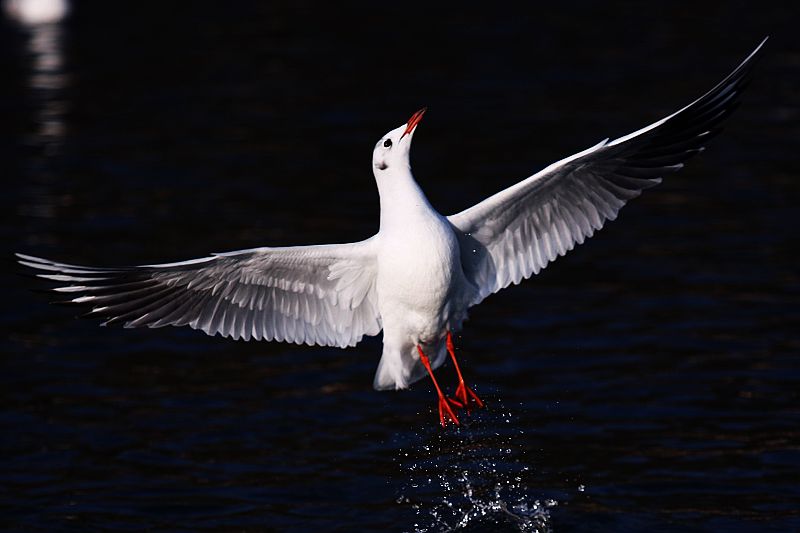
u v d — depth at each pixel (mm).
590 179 10273
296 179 22906
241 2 44812
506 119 27125
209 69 33781
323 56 34938
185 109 29234
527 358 14766
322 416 13461
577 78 31156
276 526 10945
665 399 13391
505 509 11102
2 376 14570
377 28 38969
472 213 10047
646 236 19172
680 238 18938
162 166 24141
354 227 19609
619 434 12609
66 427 13211
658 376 14016
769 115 26922
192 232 19516
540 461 12078
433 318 9945
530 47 35344
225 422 13320
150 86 31922
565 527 10711
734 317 15633
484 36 37125
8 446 12742
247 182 22812
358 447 12625
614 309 16219
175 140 26297
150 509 11328
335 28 39188
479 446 12508
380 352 15578
